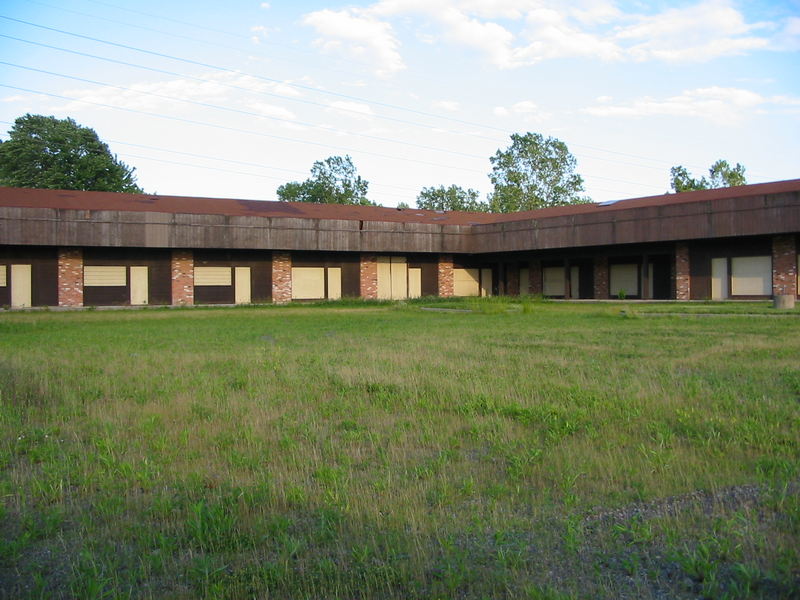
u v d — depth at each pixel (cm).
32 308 3247
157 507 518
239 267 3747
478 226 4144
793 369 1058
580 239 3628
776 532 443
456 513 500
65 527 497
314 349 1482
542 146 6756
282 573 411
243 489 552
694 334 1669
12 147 5578
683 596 377
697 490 535
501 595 381
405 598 383
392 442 699
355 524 482
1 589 405
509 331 1881
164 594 394
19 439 725
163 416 830
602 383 972
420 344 1550
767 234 3011
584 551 432
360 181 7475
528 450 648
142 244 3347
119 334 1933
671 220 3275
